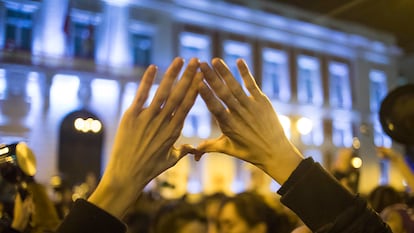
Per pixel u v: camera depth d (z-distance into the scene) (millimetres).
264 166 826
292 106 16875
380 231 810
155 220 2193
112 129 12898
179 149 849
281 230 2223
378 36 19344
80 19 13234
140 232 3275
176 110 797
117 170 760
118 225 744
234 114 827
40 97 12047
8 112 11602
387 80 20078
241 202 2217
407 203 2975
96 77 12742
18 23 12406
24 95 11867
